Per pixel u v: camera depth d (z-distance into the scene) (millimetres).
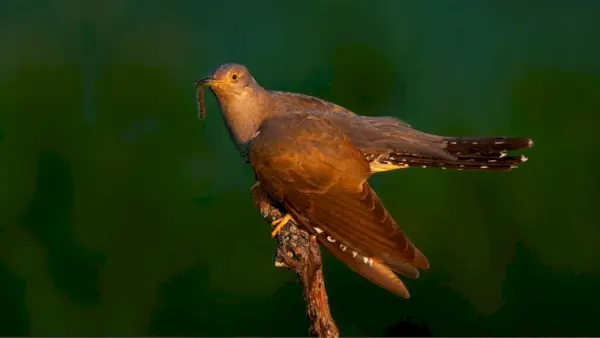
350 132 8492
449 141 8570
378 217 7844
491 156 8414
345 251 7641
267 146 8242
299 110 8695
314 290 7301
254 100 8648
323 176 8102
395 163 8461
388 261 7496
